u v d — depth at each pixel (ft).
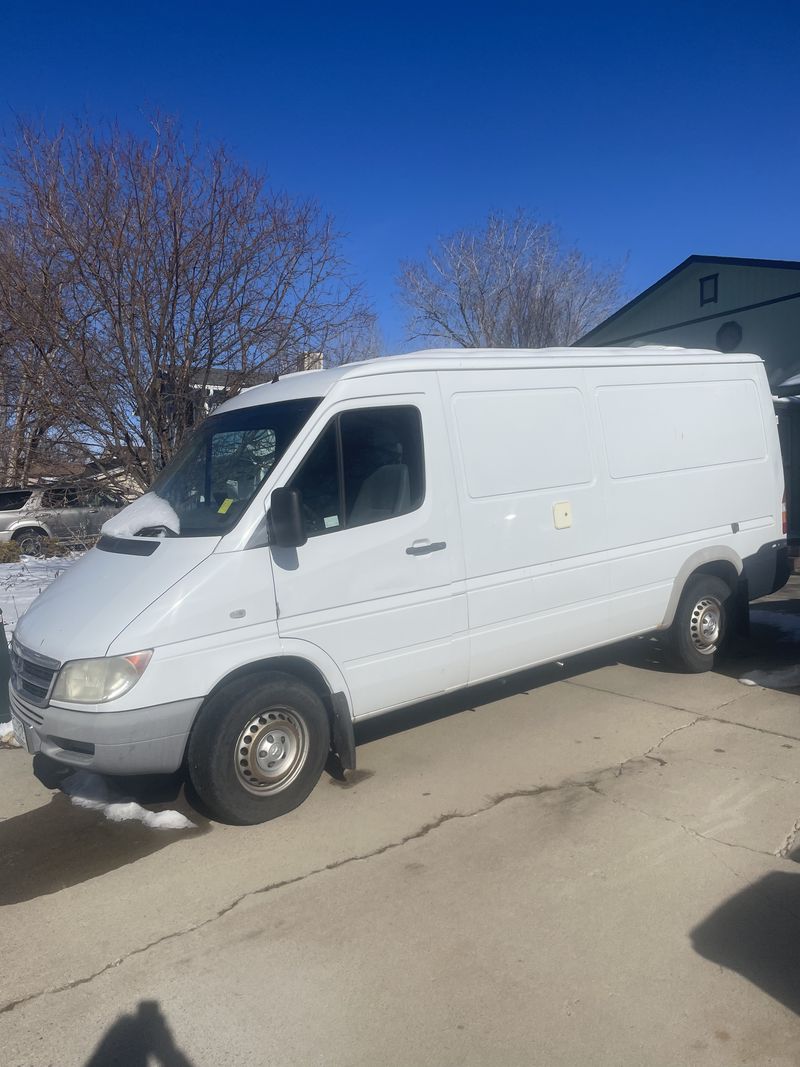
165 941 11.78
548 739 18.60
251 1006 10.34
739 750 17.35
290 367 33.17
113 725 13.60
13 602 28.71
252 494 15.12
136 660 13.67
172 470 18.06
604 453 19.75
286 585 15.02
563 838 14.10
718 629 22.80
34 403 30.17
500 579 17.92
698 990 10.14
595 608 19.71
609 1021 9.73
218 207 31.04
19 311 29.07
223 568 14.43
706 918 11.59
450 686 17.53
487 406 17.90
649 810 14.92
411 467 16.74
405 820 15.08
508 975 10.63
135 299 29.60
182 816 15.60
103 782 17.26
